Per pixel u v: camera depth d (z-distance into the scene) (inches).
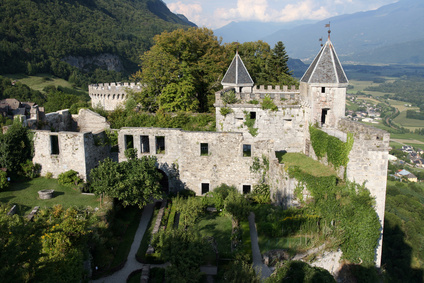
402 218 2984.7
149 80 2495.1
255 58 3299.7
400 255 2503.7
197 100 2519.7
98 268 1296.8
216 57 2682.1
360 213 1475.1
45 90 5487.2
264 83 3095.5
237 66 2224.4
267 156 1854.1
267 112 2025.1
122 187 1546.5
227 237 1534.2
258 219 1668.3
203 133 1872.5
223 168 1897.1
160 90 2518.5
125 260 1374.3
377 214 1508.4
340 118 1866.4
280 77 3189.0
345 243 1512.1
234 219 1627.7
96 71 6943.9
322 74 1834.4
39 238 960.9
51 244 1067.9
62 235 1092.5
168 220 1638.8
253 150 1859.0
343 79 1834.4
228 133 1860.2
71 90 5812.0
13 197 1604.3
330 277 1097.4
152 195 1658.5
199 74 2657.5
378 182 1488.7
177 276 1175.6
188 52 2596.0
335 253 1504.7
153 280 1277.1
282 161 1847.9
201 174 1918.1
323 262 1475.1
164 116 2231.8
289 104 2003.0
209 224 1641.2
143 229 1589.6
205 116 2204.7
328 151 1689.2
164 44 2566.4
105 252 1326.3
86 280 1192.8
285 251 1437.0
